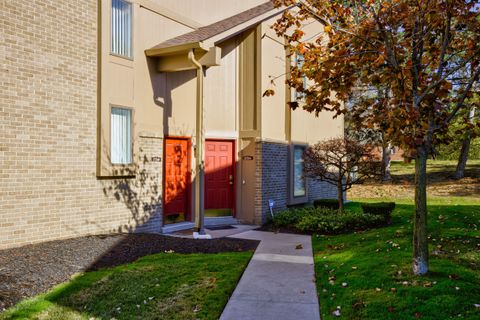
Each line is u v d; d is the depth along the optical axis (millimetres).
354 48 5727
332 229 9102
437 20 5395
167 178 9945
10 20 6902
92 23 8227
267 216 10922
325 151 10938
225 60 11023
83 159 7980
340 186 10305
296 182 12445
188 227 10148
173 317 4430
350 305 4574
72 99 7820
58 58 7602
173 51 8938
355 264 5926
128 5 8922
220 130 10922
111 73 8461
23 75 7074
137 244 7473
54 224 7500
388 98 5121
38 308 4527
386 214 9922
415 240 5238
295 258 6871
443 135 5535
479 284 4836
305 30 12914
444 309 4199
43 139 7348
